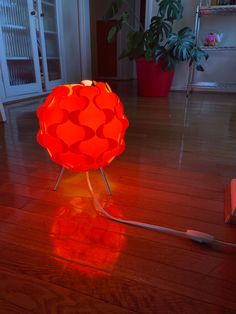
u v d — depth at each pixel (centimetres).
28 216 71
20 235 63
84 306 45
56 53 319
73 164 69
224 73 306
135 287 48
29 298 46
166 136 145
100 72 507
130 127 164
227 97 279
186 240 61
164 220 69
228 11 272
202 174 97
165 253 57
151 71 272
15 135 147
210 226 67
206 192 84
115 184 89
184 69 316
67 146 65
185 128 161
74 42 343
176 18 262
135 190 85
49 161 109
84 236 63
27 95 278
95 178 93
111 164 106
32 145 130
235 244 60
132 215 71
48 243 60
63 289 48
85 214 71
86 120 62
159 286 49
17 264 54
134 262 54
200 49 271
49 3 293
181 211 73
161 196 81
